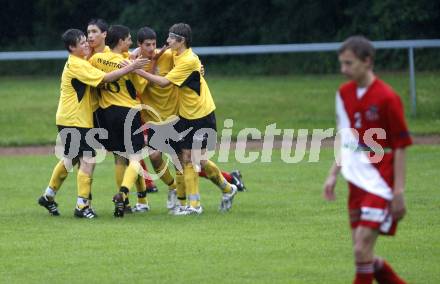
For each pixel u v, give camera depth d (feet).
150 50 86.12
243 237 74.69
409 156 128.47
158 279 60.75
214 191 102.68
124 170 88.07
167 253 68.80
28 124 171.42
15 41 318.24
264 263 65.16
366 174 51.13
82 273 62.69
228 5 307.99
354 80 51.01
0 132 163.22
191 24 307.17
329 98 200.95
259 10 307.17
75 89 83.87
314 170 118.01
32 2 317.83
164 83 83.97
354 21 289.94
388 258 66.44
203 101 85.35
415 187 101.45
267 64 291.79
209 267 64.03
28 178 114.21
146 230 78.13
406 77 243.60
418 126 158.20
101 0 315.17
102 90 84.79
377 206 50.24
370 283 50.24
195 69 84.89
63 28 317.01
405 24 281.74
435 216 83.30
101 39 85.40
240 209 89.30
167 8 305.32
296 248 70.18
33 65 300.40
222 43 309.83
